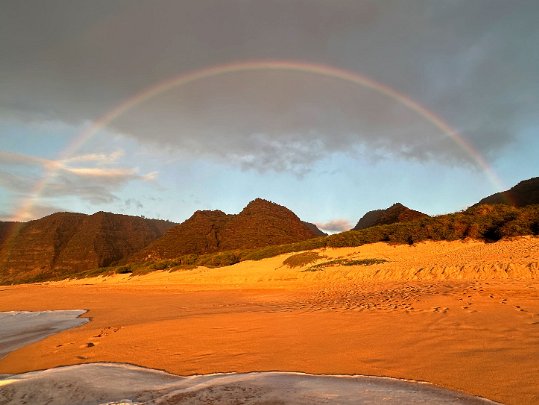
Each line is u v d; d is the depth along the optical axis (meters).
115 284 38.97
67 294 30.03
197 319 10.89
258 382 5.57
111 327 11.23
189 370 6.43
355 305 11.04
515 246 17.95
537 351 5.52
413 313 8.84
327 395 4.89
